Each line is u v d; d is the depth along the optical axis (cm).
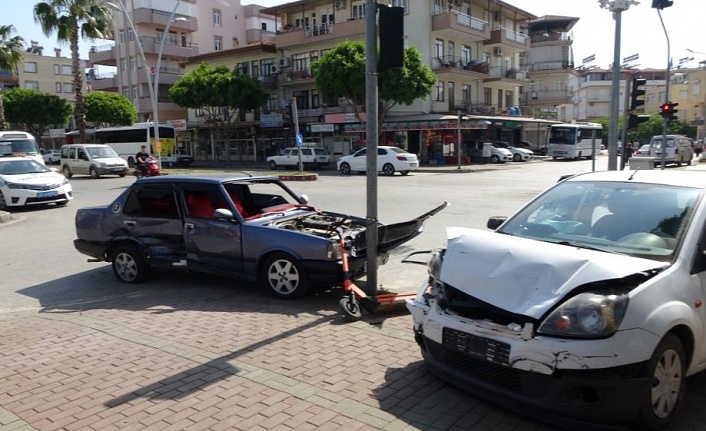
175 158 4088
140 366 456
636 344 309
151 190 735
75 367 460
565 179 488
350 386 407
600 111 8569
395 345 489
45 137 6331
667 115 2077
